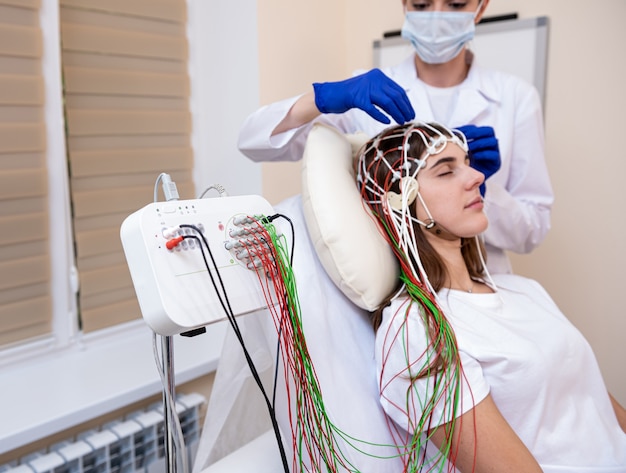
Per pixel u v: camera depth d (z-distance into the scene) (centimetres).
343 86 119
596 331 193
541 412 109
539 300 131
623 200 181
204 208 91
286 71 203
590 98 182
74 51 179
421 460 111
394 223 117
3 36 162
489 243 158
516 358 107
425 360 103
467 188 116
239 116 201
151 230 84
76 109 181
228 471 115
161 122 201
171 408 91
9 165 169
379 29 219
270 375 128
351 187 117
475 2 153
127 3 187
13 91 165
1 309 171
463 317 113
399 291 115
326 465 101
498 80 167
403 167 117
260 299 93
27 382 169
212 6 201
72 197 183
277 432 91
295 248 119
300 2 205
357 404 110
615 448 117
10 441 142
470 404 101
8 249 171
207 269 87
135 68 194
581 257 192
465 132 130
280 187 205
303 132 142
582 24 180
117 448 165
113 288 193
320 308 114
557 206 195
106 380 171
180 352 188
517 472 97
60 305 185
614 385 193
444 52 156
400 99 115
